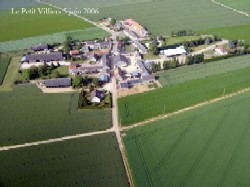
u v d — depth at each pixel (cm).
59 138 14288
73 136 14400
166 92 17388
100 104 16375
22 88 17925
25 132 14675
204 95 17100
